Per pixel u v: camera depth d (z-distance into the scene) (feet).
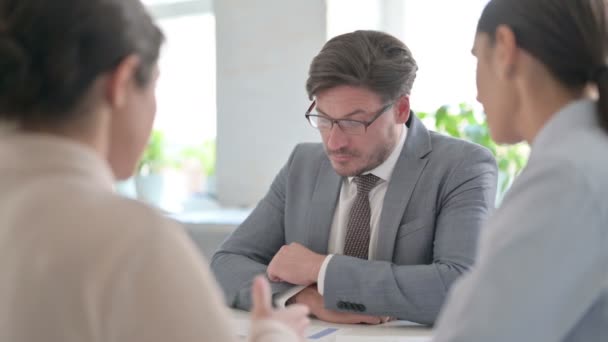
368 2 12.19
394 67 7.36
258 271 7.89
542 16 3.73
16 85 2.92
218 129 12.57
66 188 2.91
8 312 2.78
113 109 3.22
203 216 11.69
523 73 3.84
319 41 11.61
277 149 12.15
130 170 3.44
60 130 3.06
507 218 3.41
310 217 8.07
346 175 7.72
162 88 14.21
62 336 2.72
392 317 7.18
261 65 12.09
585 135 3.53
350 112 7.37
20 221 2.85
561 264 3.24
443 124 11.37
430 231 7.53
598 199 3.27
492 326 3.23
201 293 2.84
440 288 6.95
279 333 3.67
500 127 4.06
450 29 11.91
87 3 3.01
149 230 2.83
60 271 2.73
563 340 3.46
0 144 3.04
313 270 7.34
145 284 2.74
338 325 7.11
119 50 3.09
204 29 13.94
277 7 11.86
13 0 2.96
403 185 7.68
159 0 14.26
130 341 2.71
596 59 3.66
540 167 3.44
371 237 7.75
